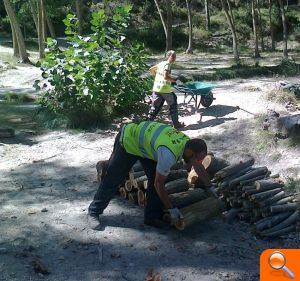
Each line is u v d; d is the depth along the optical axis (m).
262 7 38.00
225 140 8.33
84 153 8.17
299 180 6.57
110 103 10.16
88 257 4.97
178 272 4.73
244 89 11.69
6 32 35.62
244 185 5.69
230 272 4.75
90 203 6.21
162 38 33.97
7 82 17.00
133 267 4.81
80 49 9.80
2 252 4.99
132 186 6.04
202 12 38.50
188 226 5.31
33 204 6.19
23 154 8.20
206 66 21.62
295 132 7.75
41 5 22.06
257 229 5.38
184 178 5.92
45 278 4.58
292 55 28.22
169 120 9.73
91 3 35.06
